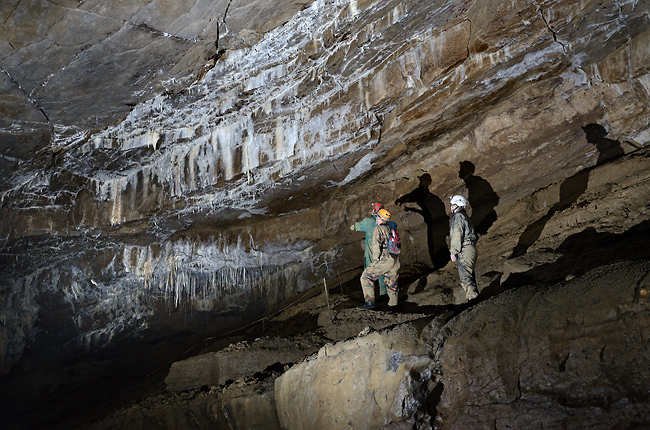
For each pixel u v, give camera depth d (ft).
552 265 18.78
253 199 31.86
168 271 37.68
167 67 22.93
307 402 17.54
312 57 23.34
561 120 24.34
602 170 23.31
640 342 11.27
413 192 29.63
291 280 36.27
